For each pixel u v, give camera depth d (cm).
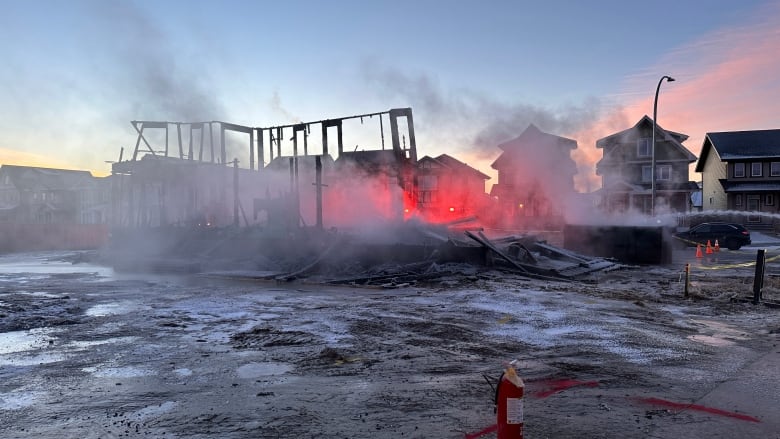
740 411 474
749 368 621
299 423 453
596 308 1053
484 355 697
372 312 1027
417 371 623
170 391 552
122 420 466
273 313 1032
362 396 528
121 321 962
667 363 648
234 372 624
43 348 757
